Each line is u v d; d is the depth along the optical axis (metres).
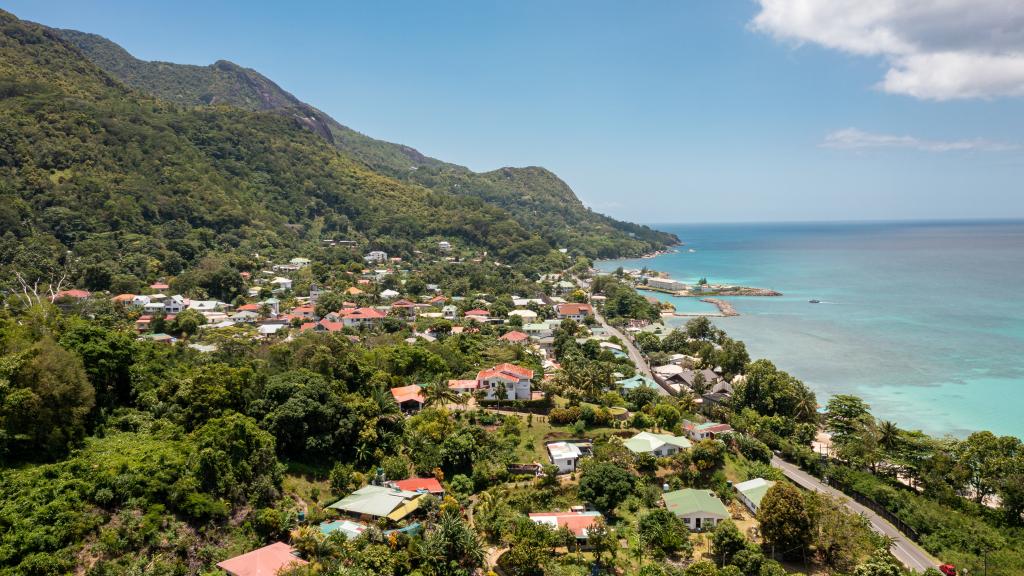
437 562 62.34
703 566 62.72
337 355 102.19
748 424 107.56
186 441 70.06
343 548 61.84
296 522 66.81
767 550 70.88
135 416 76.88
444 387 101.94
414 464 83.56
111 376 80.69
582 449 90.25
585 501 77.62
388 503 71.00
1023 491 78.38
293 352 105.62
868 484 86.81
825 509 73.38
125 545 55.41
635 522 75.06
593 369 113.69
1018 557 70.12
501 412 101.88
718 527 70.75
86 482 58.47
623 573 65.44
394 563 60.84
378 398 89.62
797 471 95.94
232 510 64.75
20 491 55.22
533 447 90.25
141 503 59.47
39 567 49.78
